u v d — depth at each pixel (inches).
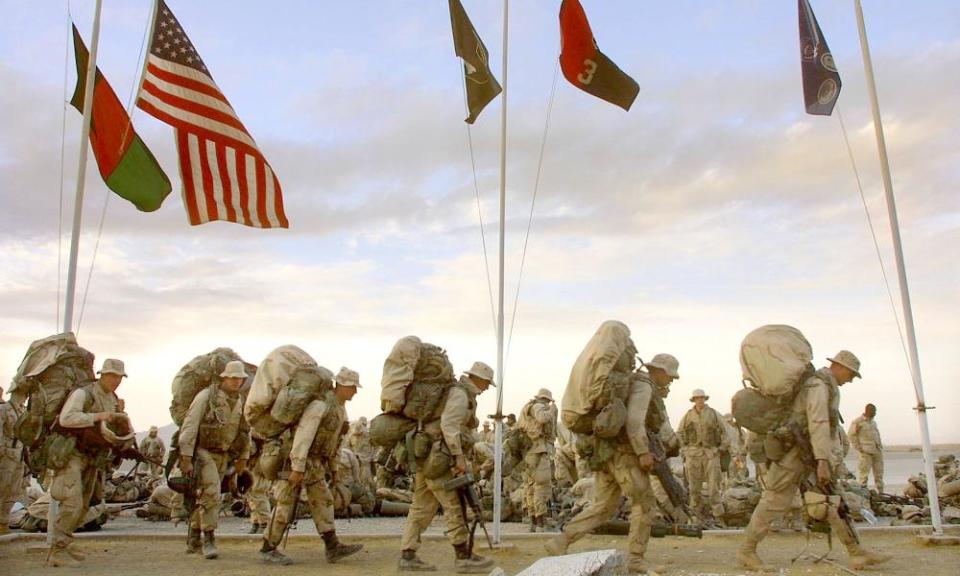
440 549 442.6
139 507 670.5
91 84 441.7
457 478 350.9
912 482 722.2
